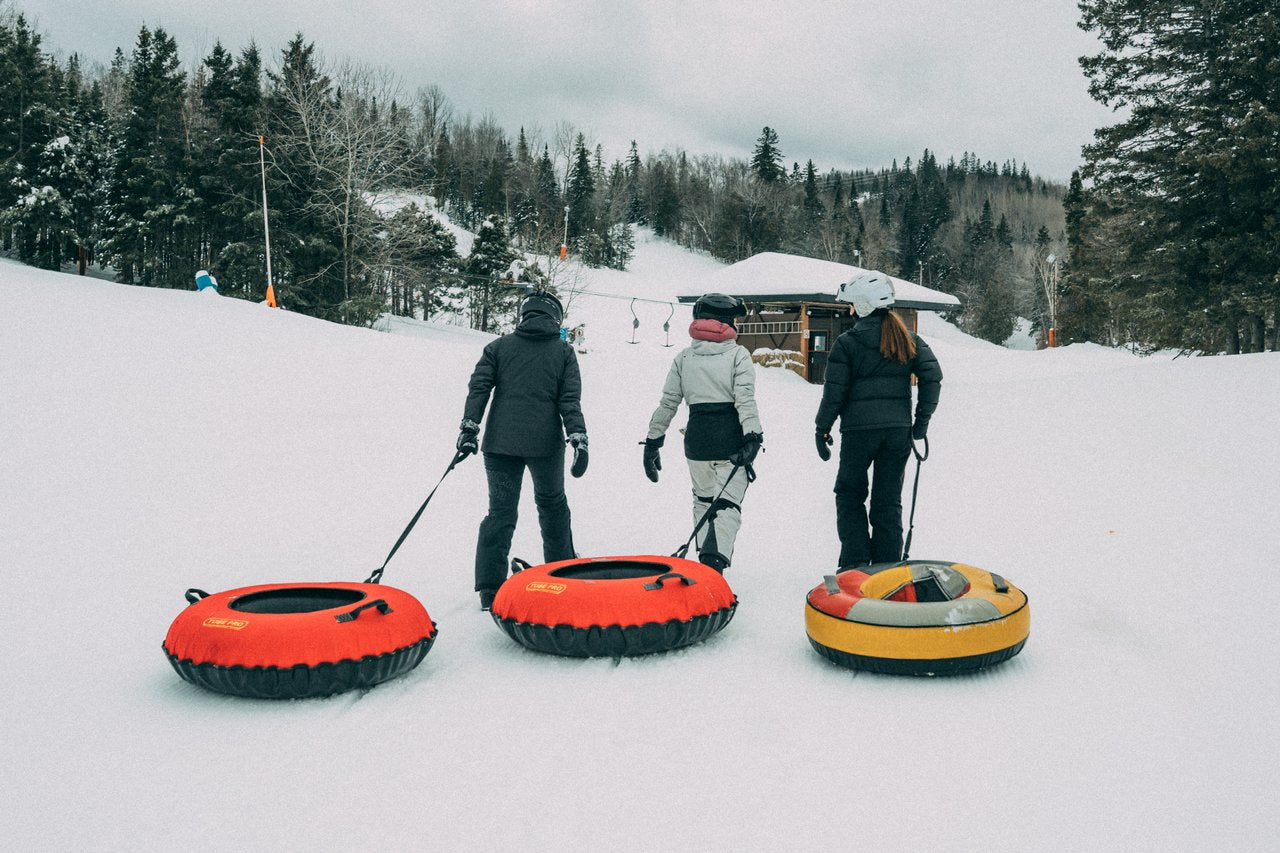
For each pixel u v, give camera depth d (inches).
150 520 227.3
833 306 962.7
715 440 188.1
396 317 1637.6
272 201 1437.0
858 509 187.8
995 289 3649.1
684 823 87.9
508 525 173.5
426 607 173.3
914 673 130.3
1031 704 120.3
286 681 119.3
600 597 139.9
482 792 94.9
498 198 3708.2
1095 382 427.5
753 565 210.5
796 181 5600.4
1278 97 981.2
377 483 286.7
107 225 1643.7
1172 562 188.1
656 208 4635.8
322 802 92.6
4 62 1761.8
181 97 1686.8
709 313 191.0
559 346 178.7
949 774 99.0
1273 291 941.8
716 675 134.1
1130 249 1115.9
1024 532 222.5
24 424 309.0
